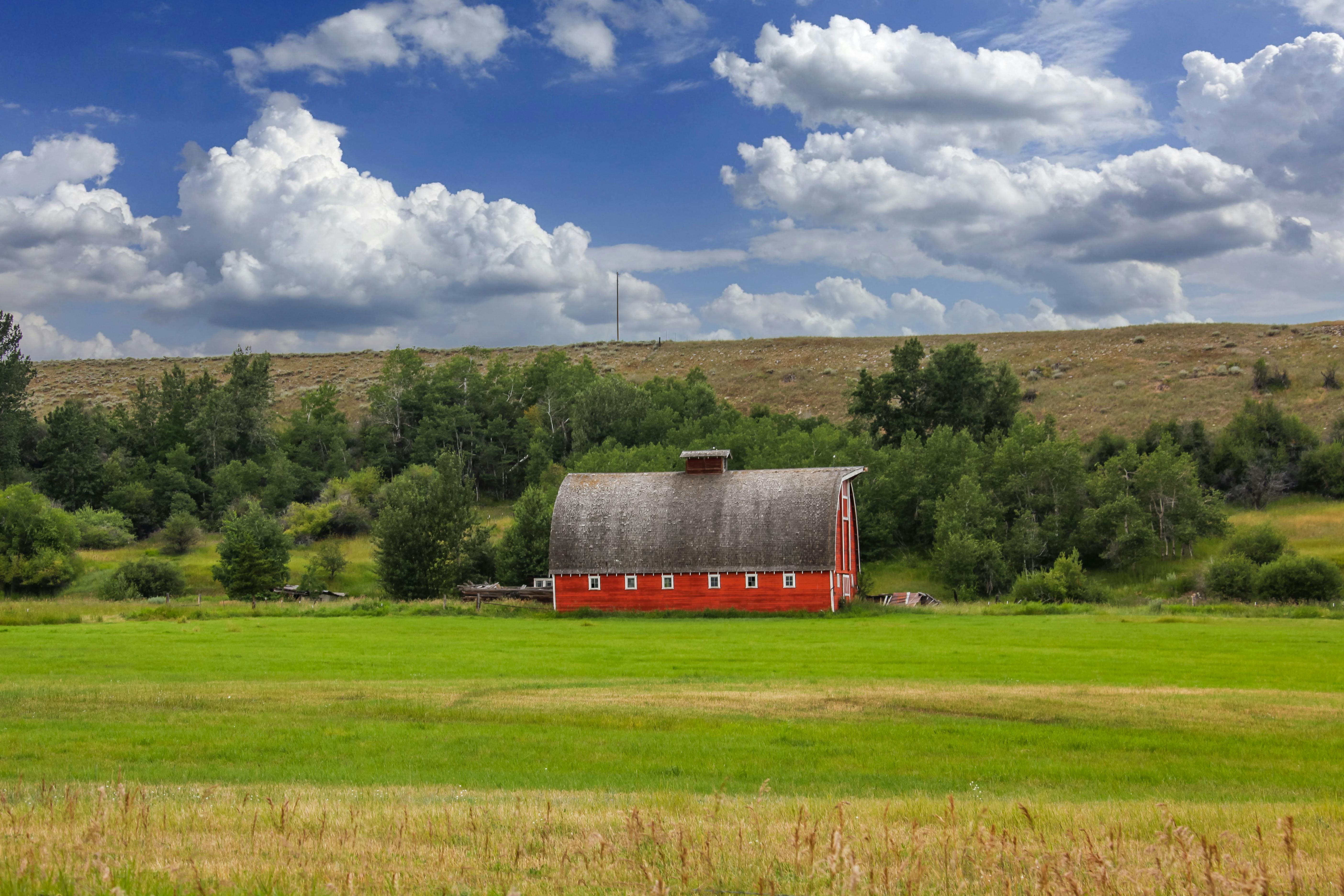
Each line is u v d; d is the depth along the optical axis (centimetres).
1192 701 2648
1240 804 1533
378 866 1067
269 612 6600
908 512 10012
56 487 12006
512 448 13712
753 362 18925
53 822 1236
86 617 6162
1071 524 9038
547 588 7700
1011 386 12375
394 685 3016
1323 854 1141
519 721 2423
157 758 1981
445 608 6994
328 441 13738
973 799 1591
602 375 18838
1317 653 4016
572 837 1215
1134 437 12131
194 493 12306
